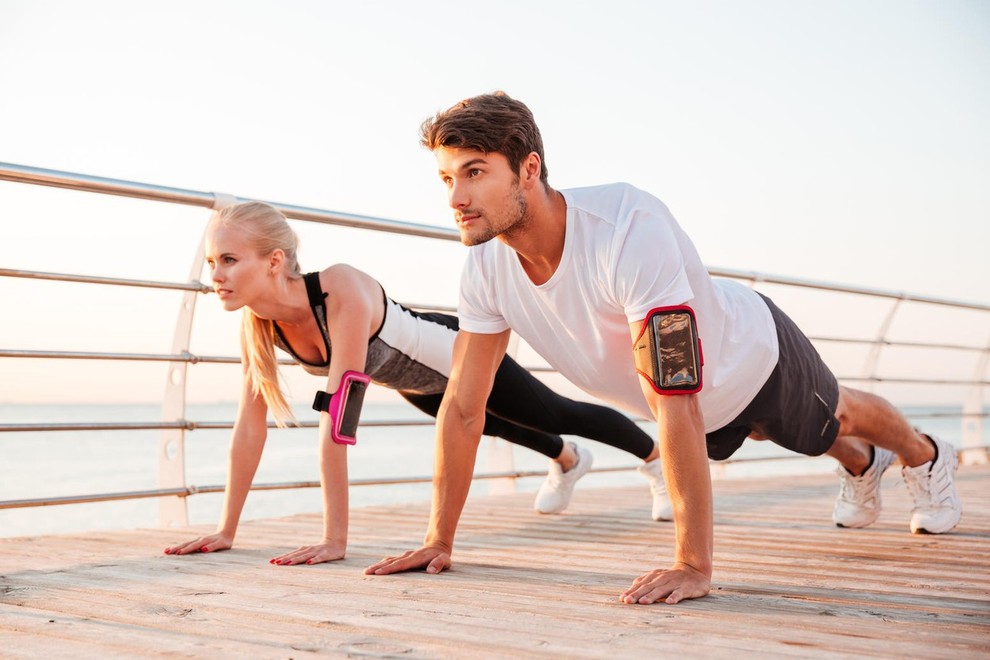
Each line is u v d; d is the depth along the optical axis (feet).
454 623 3.73
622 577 5.02
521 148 4.61
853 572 5.19
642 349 4.61
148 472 76.59
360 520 8.57
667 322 4.54
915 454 6.95
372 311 6.68
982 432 16.93
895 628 3.64
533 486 53.36
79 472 76.89
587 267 4.87
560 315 5.18
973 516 8.13
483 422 5.60
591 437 8.06
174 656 3.21
